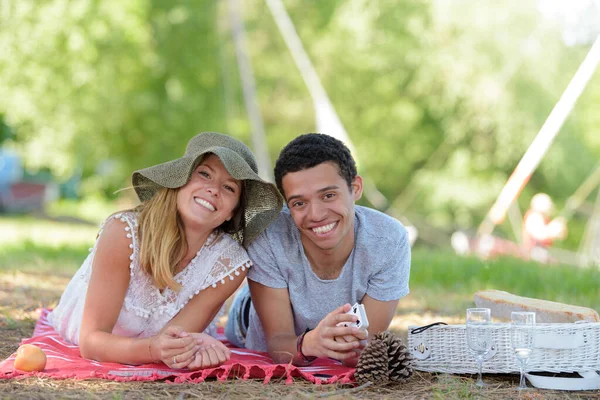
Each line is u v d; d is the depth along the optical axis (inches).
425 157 721.6
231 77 639.8
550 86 662.5
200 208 116.6
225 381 105.9
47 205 830.5
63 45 563.8
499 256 325.1
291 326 124.1
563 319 116.3
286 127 717.3
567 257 475.2
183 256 121.0
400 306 199.8
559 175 707.4
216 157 117.3
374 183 729.0
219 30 621.6
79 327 127.0
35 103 575.2
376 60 674.8
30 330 148.9
